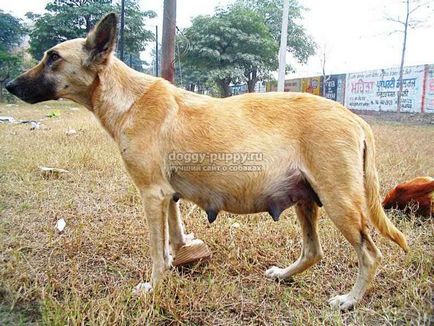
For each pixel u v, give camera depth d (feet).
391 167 5.82
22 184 4.88
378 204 2.65
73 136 8.50
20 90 2.93
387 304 2.61
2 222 3.75
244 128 2.63
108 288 2.75
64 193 4.63
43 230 3.64
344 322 2.48
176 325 2.41
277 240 3.52
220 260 3.22
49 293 2.60
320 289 2.81
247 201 2.73
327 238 3.46
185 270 3.06
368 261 2.58
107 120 2.86
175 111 2.71
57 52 2.87
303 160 2.61
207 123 2.66
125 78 2.86
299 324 2.39
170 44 6.11
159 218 2.76
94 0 28.76
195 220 3.88
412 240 3.39
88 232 3.57
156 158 2.68
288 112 2.66
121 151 2.77
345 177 2.52
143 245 3.33
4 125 10.79
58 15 26.89
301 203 2.89
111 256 3.23
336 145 2.53
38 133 8.99
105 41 2.79
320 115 2.60
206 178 2.70
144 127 2.70
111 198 4.50
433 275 2.90
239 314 2.53
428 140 8.46
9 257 3.09
